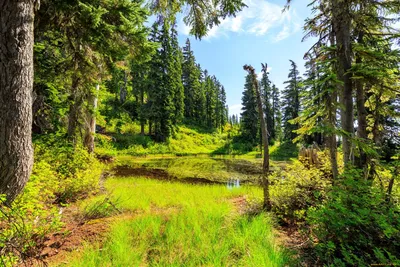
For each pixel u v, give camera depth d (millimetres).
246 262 3193
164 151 34281
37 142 7676
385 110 6895
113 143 31188
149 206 6883
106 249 3578
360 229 3266
